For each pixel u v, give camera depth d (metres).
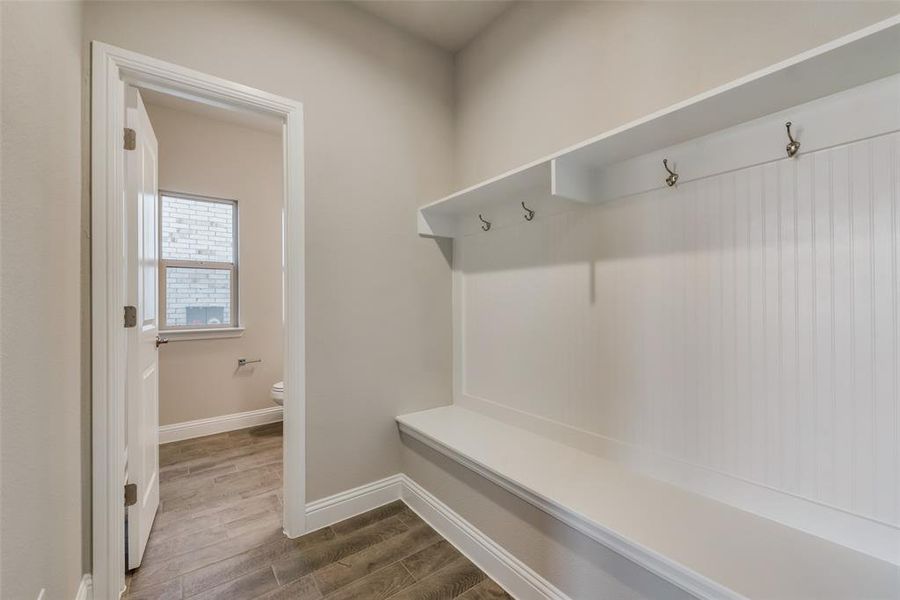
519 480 1.41
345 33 2.00
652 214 1.43
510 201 2.03
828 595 0.85
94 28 1.39
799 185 1.09
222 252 3.43
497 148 2.14
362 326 2.04
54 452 1.09
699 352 1.31
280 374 3.64
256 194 3.53
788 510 1.11
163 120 3.09
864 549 0.99
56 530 1.10
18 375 0.86
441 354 2.37
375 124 2.10
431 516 1.92
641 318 1.47
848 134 1.00
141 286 1.64
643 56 1.47
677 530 1.10
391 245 2.16
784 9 1.13
